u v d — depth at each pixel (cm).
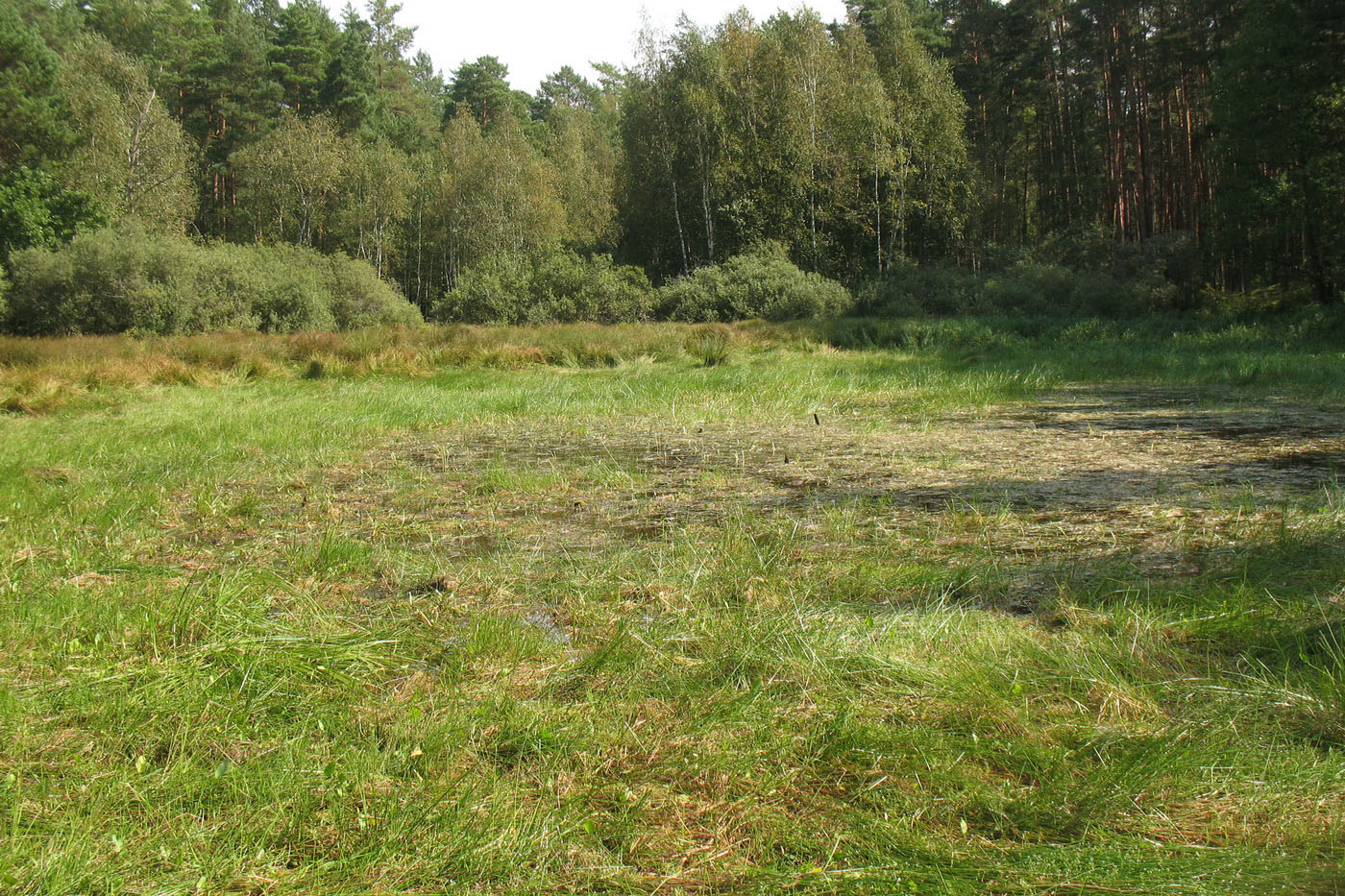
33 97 2883
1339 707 218
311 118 3962
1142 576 340
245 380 1337
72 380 1180
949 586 335
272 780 209
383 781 212
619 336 1678
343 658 277
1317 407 848
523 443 765
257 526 482
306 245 3672
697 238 3244
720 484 563
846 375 1214
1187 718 223
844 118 2850
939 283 2530
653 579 358
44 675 269
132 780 210
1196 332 1805
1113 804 189
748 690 250
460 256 3959
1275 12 1878
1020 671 254
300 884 176
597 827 192
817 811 198
